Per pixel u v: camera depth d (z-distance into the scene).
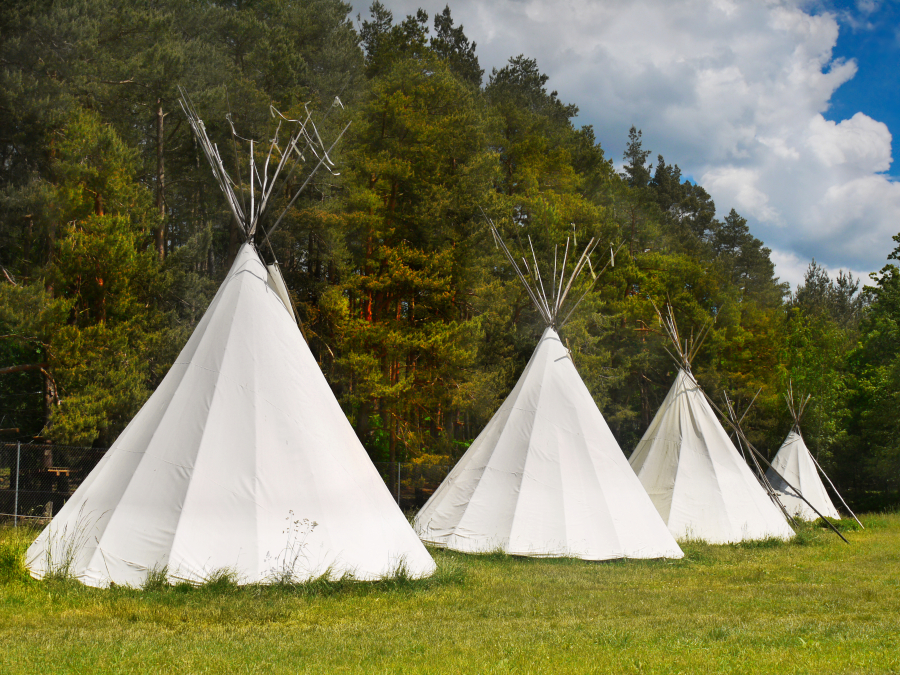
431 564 9.46
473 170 24.88
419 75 26.77
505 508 12.28
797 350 36.22
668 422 16.92
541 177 31.59
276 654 5.41
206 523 8.21
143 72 20.48
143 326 18.56
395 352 22.34
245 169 22.45
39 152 18.25
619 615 7.32
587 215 30.44
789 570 10.98
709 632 6.32
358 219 22.03
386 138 25.48
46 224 17.50
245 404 9.05
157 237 22.88
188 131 25.45
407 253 22.89
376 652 5.54
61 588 7.47
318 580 8.13
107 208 18.42
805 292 72.50
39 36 17.94
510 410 13.47
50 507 14.96
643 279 33.84
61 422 15.70
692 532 15.07
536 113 41.84
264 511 8.45
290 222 22.91
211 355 9.34
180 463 8.52
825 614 7.38
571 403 13.23
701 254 48.22
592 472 12.51
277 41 26.78
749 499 15.70
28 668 4.92
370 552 8.77
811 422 33.56
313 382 9.73
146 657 5.23
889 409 31.11
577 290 26.27
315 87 27.67
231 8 32.34
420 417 26.22
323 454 9.14
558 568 10.83
